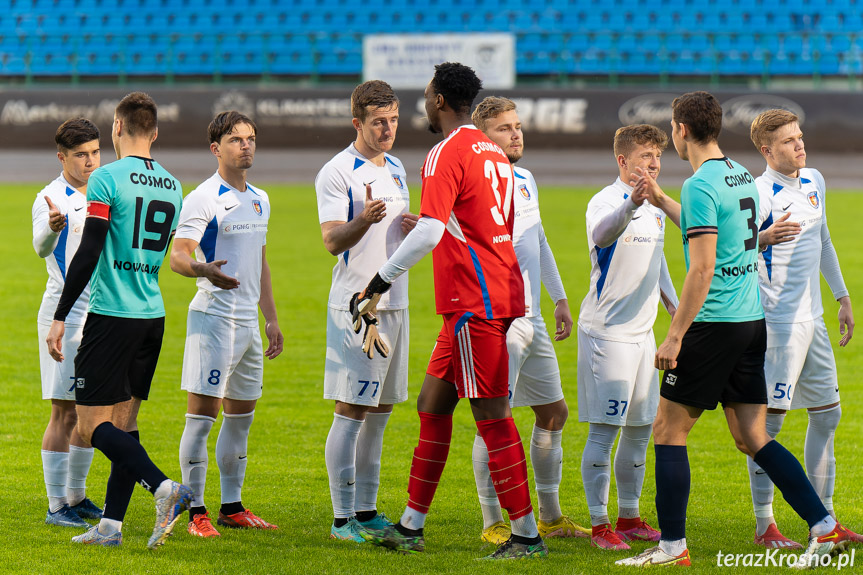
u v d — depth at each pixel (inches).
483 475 455.5
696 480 553.6
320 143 2464.3
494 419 420.2
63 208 475.8
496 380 416.5
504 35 2417.6
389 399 471.5
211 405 465.1
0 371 800.3
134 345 424.8
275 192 2190.0
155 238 430.0
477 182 412.8
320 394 757.3
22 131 2481.5
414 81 2447.1
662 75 2536.9
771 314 459.2
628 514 463.8
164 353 888.3
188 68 2768.2
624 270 454.0
